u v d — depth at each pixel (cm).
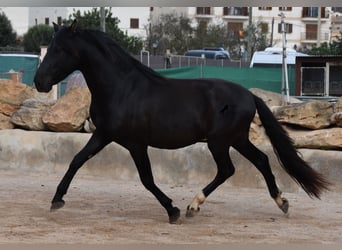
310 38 6091
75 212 912
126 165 1270
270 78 2312
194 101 845
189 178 1217
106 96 844
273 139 895
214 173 1201
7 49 4522
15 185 1160
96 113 855
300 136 1192
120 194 1092
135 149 848
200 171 1212
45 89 844
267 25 5803
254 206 998
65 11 6128
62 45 845
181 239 747
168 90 850
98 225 820
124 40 4028
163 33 5516
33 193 1077
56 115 1347
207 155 1207
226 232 793
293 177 895
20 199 1015
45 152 1334
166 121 835
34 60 2484
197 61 3186
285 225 850
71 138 1313
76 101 1349
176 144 848
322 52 4009
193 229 810
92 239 735
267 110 898
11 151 1355
